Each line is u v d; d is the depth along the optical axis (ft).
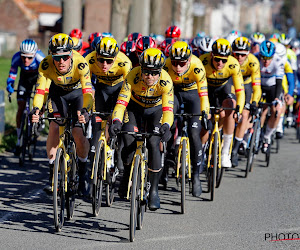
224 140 71.20
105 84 64.13
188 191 69.15
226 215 57.62
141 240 48.67
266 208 60.70
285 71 91.71
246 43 69.92
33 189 67.05
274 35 110.32
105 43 56.08
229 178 77.97
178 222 54.75
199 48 75.97
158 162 53.98
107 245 47.06
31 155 85.15
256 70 76.23
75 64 54.75
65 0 128.98
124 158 53.26
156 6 220.84
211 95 71.61
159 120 54.85
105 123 58.75
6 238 48.16
